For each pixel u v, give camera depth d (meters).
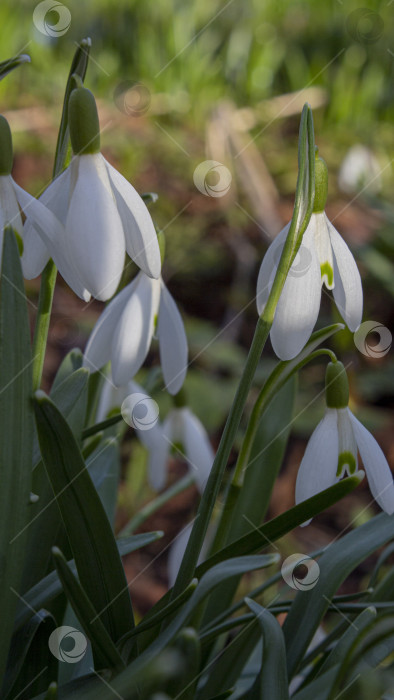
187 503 0.61
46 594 0.30
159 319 0.33
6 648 0.29
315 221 0.29
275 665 0.29
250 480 0.36
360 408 0.71
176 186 0.88
